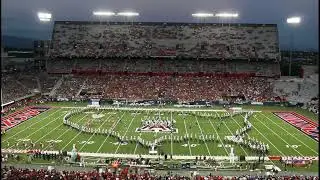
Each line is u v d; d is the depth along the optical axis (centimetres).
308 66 9206
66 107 6675
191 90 7775
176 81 8112
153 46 8962
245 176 2877
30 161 3412
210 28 9394
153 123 5197
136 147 3991
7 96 6850
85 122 5319
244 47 8906
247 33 9231
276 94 7644
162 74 8400
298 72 9538
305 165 3394
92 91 7756
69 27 9450
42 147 3941
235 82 8119
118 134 4441
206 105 7112
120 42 9081
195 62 8688
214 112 6328
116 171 3034
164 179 2627
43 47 9800
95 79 8219
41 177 2444
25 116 5734
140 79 8194
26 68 9500
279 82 8125
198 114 6031
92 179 2509
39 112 6122
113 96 7562
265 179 2733
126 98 7475
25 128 4875
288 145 4175
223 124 5303
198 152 3834
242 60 8700
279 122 5538
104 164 3341
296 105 7119
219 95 7619
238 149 3966
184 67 8556
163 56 8731
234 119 5719
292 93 7650
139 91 7719
